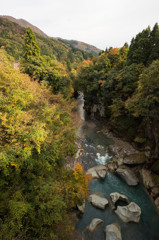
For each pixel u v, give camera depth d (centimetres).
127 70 1798
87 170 1496
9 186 679
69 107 1900
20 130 629
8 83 848
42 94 1316
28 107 955
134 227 923
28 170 780
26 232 611
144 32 1792
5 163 548
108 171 1495
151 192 1160
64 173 1095
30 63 1942
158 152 1220
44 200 695
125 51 2841
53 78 1961
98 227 918
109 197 1169
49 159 852
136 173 1430
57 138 1034
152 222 962
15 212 535
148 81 1060
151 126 1354
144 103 1220
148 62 1645
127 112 1891
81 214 1004
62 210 788
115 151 1850
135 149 1781
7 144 614
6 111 673
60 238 721
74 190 1009
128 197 1170
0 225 518
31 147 622
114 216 995
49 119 1017
